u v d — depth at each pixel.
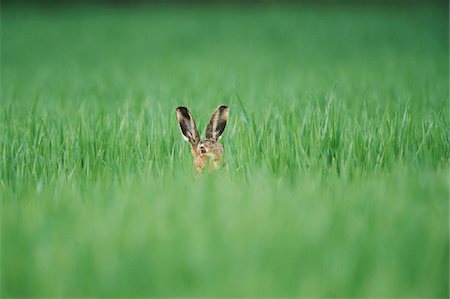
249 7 114.88
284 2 121.56
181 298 11.67
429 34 71.69
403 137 21.00
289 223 13.77
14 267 12.74
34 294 12.11
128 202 15.52
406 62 49.12
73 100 31.91
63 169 19.81
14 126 23.14
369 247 12.98
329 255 12.62
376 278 11.89
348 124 21.75
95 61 56.53
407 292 11.77
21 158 20.41
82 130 22.05
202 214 14.32
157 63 53.44
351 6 113.69
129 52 63.31
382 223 14.07
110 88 36.56
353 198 15.58
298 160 19.14
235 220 13.89
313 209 14.78
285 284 11.76
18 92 37.34
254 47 65.25
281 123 21.08
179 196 15.66
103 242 13.27
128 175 18.62
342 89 31.98
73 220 14.80
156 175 18.89
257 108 26.77
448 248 13.30
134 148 20.86
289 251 12.64
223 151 20.12
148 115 25.03
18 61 57.34
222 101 28.16
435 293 12.02
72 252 13.05
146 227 13.79
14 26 87.75
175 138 21.34
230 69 47.34
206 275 12.01
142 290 11.91
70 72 48.00
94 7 116.88
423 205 15.21
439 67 45.09
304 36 74.12
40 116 24.28
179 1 123.31
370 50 60.19
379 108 26.11
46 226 14.30
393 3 115.31
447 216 14.64
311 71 45.03
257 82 37.97
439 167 18.83
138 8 115.50
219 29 82.56
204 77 41.88
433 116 23.67
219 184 16.72
